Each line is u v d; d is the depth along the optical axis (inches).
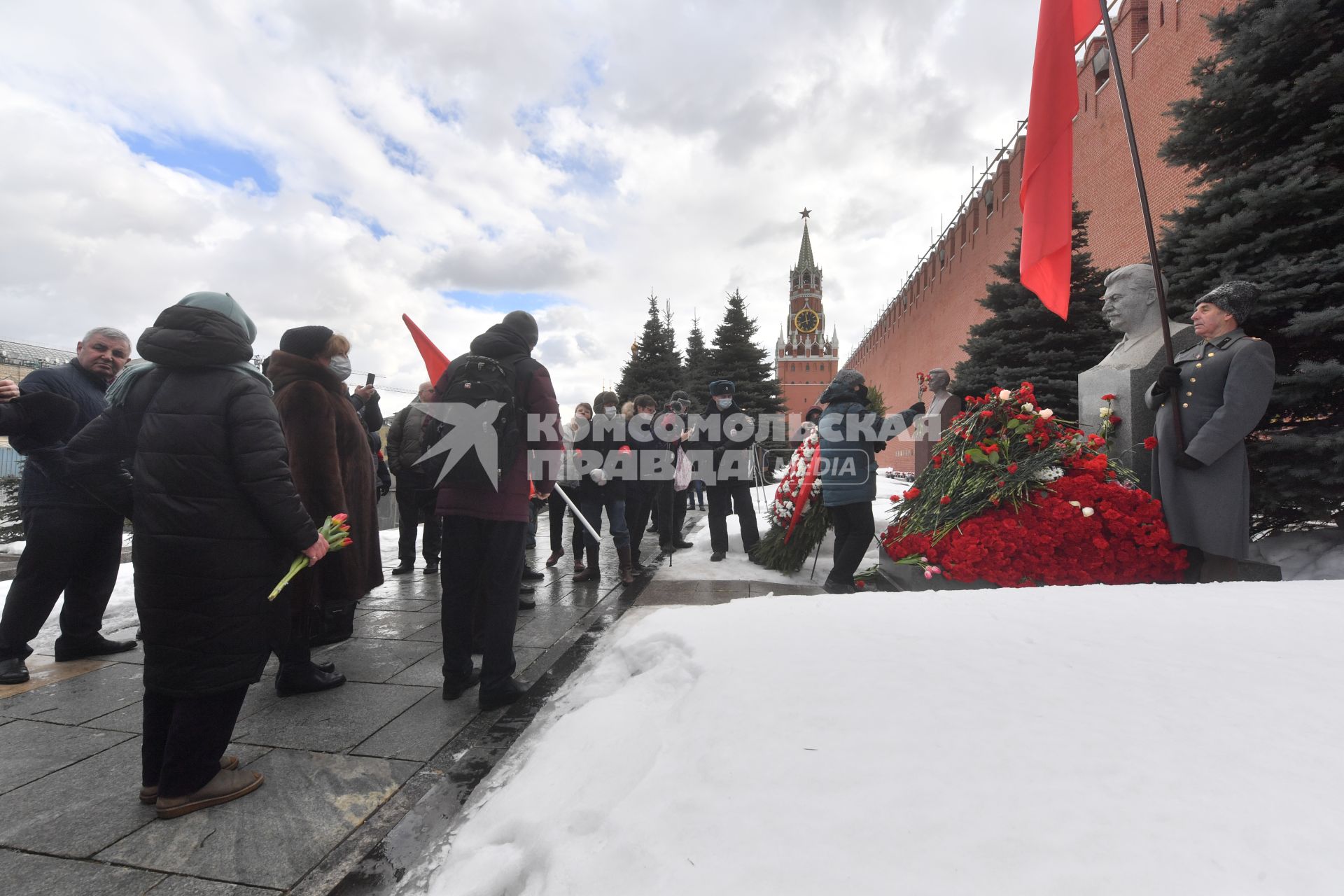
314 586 118.5
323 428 121.3
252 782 81.5
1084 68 587.5
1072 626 83.4
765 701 64.4
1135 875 36.5
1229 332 136.1
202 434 76.0
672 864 42.8
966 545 154.9
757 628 90.2
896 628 86.0
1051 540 148.5
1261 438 173.3
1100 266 553.6
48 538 128.3
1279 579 128.6
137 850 69.2
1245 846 38.2
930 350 1101.1
